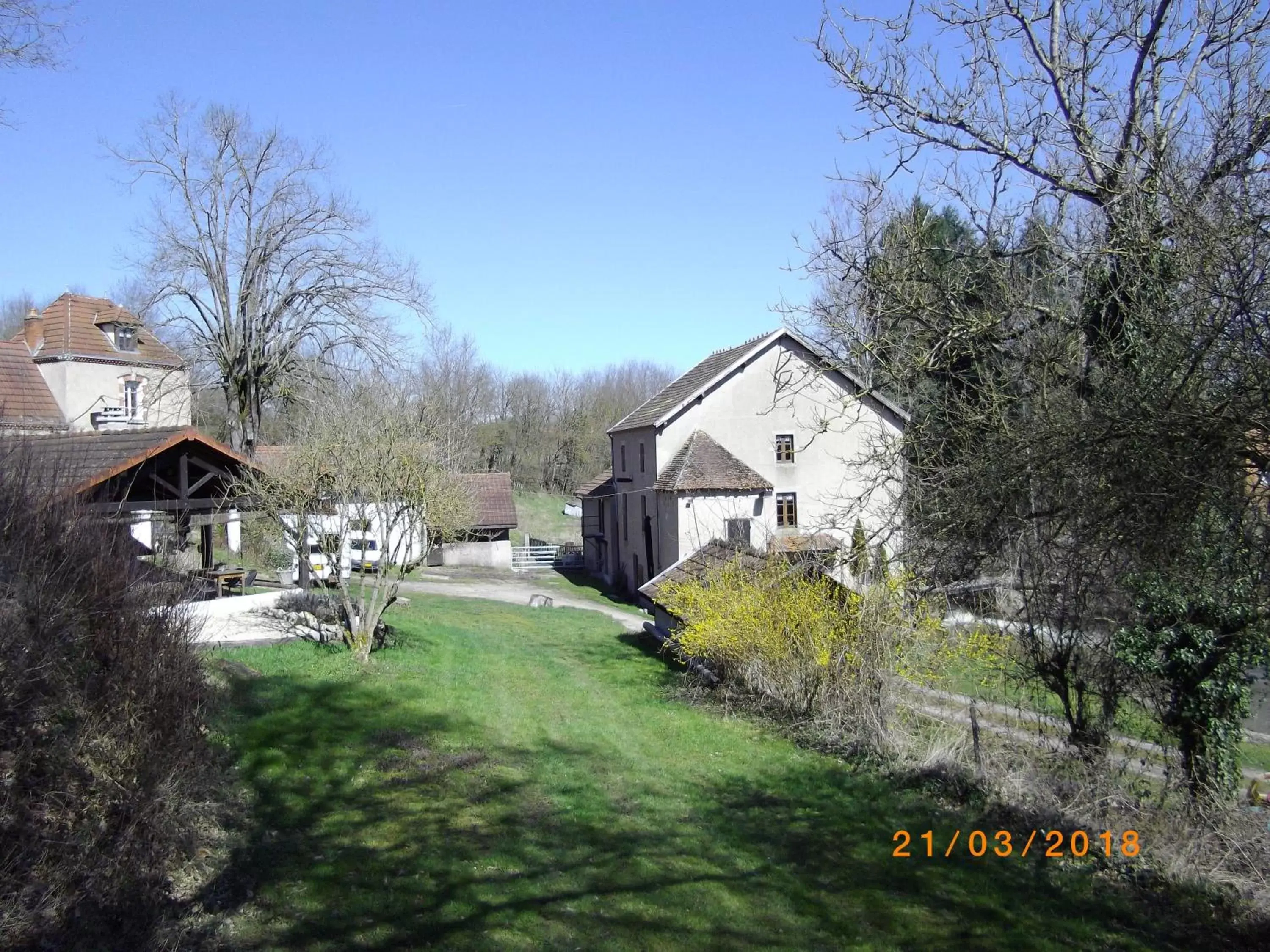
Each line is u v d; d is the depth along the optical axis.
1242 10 10.71
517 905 7.06
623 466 37.44
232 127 30.78
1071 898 7.68
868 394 15.18
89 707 6.72
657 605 19.94
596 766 11.14
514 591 36.81
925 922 7.13
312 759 10.18
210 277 31.28
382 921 6.65
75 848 6.00
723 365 32.19
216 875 7.13
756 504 30.48
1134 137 11.55
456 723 12.43
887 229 13.78
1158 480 7.88
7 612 6.23
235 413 32.12
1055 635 9.86
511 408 68.94
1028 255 12.66
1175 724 9.44
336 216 31.70
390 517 15.59
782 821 9.36
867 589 12.12
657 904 7.27
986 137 12.80
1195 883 7.94
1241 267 7.16
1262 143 9.20
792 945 6.68
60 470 8.28
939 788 10.20
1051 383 11.62
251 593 20.89
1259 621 8.12
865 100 13.14
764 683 14.05
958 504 10.56
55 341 35.16
